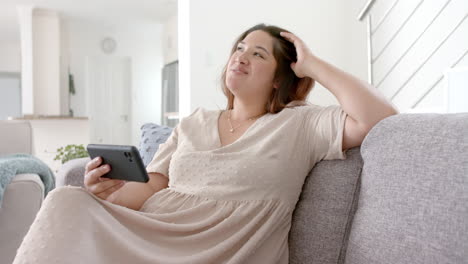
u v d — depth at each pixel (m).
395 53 3.65
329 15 4.14
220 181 1.18
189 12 3.85
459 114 0.89
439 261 0.76
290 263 1.16
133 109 8.98
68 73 8.39
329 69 1.17
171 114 5.93
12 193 1.94
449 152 0.83
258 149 1.20
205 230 1.12
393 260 0.86
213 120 1.38
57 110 7.35
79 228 0.92
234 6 3.93
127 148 0.98
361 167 1.11
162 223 1.08
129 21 8.36
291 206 1.19
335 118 1.16
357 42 4.12
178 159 1.29
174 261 1.00
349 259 0.99
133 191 1.31
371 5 3.06
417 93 3.36
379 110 1.06
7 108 10.05
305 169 1.22
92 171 1.06
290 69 1.40
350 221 1.08
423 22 3.26
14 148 2.95
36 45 7.29
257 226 1.14
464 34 2.86
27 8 7.01
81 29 8.61
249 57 1.37
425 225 0.81
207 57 3.88
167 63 8.23
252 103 1.39
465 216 0.75
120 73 9.05
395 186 0.91
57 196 0.96
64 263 0.87
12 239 1.93
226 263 1.04
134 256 0.97
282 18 4.04
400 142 0.94
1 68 9.95
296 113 1.27
